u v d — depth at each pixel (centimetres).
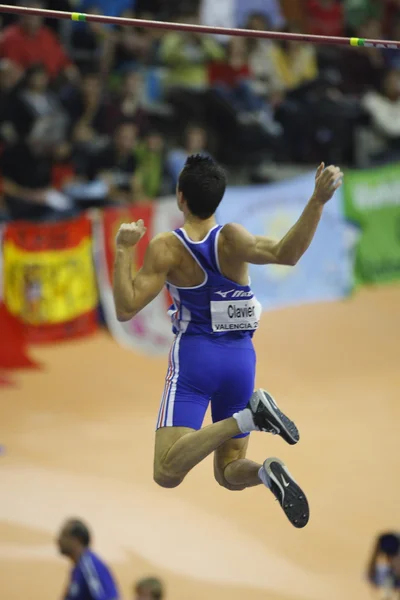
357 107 3881
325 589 2206
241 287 1236
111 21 1275
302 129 3784
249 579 2220
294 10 4159
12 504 2398
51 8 3688
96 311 3278
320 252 3691
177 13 3803
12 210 3209
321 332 3494
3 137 3234
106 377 3067
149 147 3422
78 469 2575
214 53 3781
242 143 3641
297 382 3173
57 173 3325
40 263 3138
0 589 2097
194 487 2586
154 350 3281
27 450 2633
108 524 2369
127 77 3484
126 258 1213
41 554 2236
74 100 3400
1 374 2989
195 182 1223
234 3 4050
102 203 3322
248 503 2536
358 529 2447
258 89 3834
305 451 2781
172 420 1238
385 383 3219
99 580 1909
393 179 3869
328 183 1133
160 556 2277
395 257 3872
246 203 3525
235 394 1269
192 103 3631
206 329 1248
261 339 3409
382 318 3631
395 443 2859
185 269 1223
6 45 3428
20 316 3120
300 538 2398
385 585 2205
